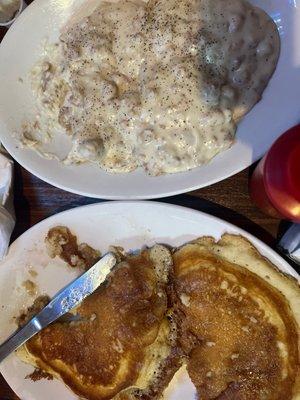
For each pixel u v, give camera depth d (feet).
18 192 1.18
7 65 1.13
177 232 1.11
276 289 1.07
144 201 1.10
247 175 1.13
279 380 1.07
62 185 1.11
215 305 1.08
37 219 1.19
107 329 1.08
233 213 1.14
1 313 1.18
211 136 1.05
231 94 1.04
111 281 1.09
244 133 1.07
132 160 1.09
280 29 1.05
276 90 1.07
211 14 1.04
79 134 1.09
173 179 1.08
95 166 1.11
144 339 1.05
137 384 1.08
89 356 1.10
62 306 1.12
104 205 1.10
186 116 1.04
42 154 1.12
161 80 1.05
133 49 1.07
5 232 1.12
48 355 1.12
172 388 1.14
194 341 1.10
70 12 1.10
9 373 1.17
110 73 1.08
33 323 1.13
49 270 1.16
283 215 0.98
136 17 1.07
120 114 1.07
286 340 1.07
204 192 1.14
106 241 1.14
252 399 1.08
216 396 1.10
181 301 1.10
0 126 1.13
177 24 1.05
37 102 1.14
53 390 1.17
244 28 1.04
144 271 1.09
